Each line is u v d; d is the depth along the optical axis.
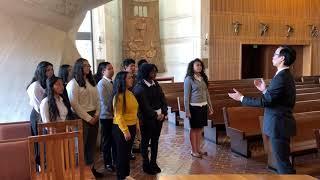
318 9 13.21
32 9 4.55
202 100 4.62
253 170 4.31
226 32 11.76
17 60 4.64
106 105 4.18
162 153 5.07
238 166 4.46
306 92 7.46
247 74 13.41
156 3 11.65
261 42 12.37
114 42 11.41
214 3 11.46
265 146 4.38
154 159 4.18
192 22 11.31
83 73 3.83
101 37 10.36
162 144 5.57
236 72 12.06
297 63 13.53
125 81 3.59
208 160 4.73
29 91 3.69
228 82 9.81
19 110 4.66
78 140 2.71
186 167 4.45
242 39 12.05
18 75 4.64
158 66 11.88
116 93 3.57
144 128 4.04
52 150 2.59
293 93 3.10
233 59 11.97
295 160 4.54
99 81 4.29
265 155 4.94
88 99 3.89
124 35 11.28
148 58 11.62
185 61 11.61
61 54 4.98
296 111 5.00
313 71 13.38
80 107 3.76
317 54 13.40
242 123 5.19
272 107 3.11
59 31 5.04
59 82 3.40
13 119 4.63
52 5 4.65
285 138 3.09
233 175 2.18
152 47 11.69
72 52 5.23
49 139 2.57
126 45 11.31
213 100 5.98
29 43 4.71
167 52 12.10
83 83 3.82
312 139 4.20
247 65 13.38
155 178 4.04
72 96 3.72
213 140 5.66
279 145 3.10
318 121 4.26
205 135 5.89
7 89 4.59
